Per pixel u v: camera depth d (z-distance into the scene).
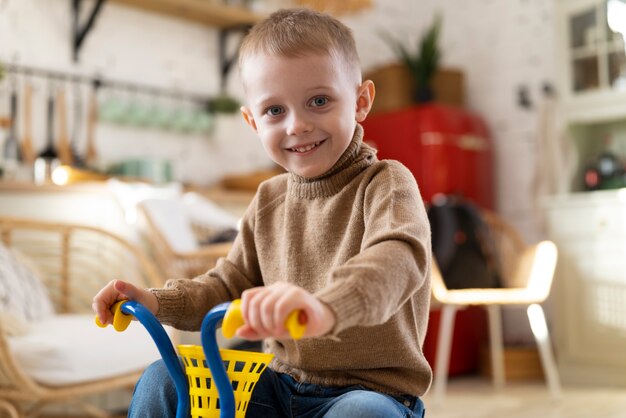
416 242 0.95
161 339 1.00
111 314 1.08
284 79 1.05
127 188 2.92
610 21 3.98
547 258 3.21
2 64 2.94
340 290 0.83
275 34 1.08
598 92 3.98
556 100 4.14
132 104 3.49
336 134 1.08
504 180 4.46
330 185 1.17
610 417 2.81
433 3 4.89
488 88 4.58
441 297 3.05
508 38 4.51
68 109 3.32
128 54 3.56
